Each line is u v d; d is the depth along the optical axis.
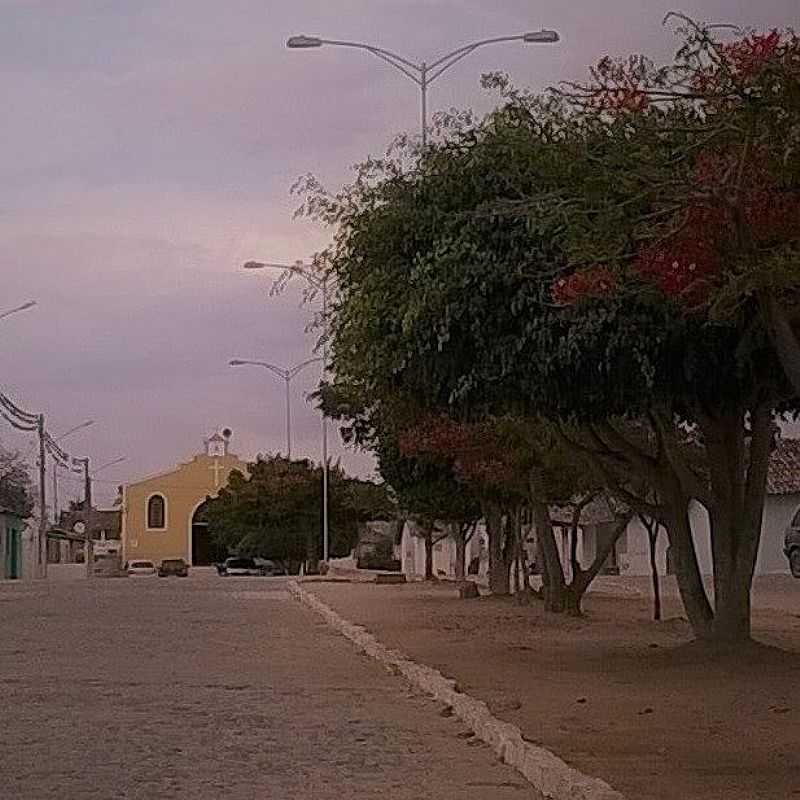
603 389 16.31
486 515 40.44
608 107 12.87
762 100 11.16
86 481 89.75
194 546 108.25
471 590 39.69
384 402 21.05
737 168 11.34
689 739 13.00
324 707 16.03
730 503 19.34
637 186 12.34
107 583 62.47
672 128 11.80
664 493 20.12
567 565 56.66
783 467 54.28
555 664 19.78
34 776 11.48
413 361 17.45
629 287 13.68
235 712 15.54
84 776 11.48
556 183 15.15
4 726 14.38
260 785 11.10
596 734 13.29
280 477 83.50
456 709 15.25
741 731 13.48
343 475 83.69
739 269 11.58
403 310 17.05
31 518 92.31
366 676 19.69
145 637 27.05
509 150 16.59
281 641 26.31
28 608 37.94
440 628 27.31
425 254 17.20
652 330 15.41
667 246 12.09
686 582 20.05
